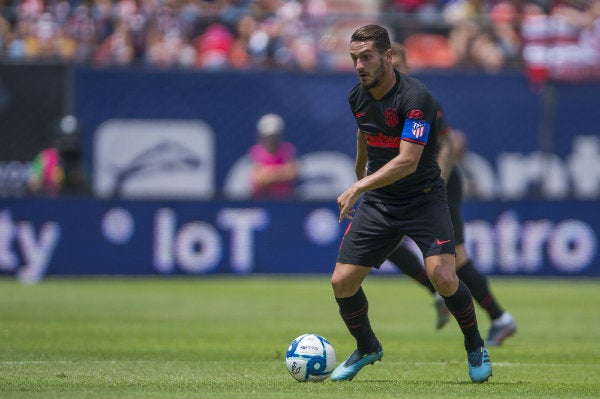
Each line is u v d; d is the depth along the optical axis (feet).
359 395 69.51
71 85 195.62
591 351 106.11
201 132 198.08
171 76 197.47
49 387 73.46
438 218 76.59
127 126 196.75
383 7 233.76
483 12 227.40
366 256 77.92
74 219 188.65
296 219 191.93
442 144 99.30
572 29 211.20
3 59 193.67
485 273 192.03
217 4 228.43
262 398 67.36
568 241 192.85
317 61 219.82
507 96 201.16
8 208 187.01
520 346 110.11
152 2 219.82
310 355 77.56
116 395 68.18
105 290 171.22
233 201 191.21
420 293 174.50
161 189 197.98
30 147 194.59
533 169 201.77
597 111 201.57
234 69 198.18
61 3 217.56
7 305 147.02
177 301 155.63
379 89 75.15
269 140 195.83
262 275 191.42
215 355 98.43
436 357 99.40
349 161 199.52
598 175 201.98
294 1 236.84
